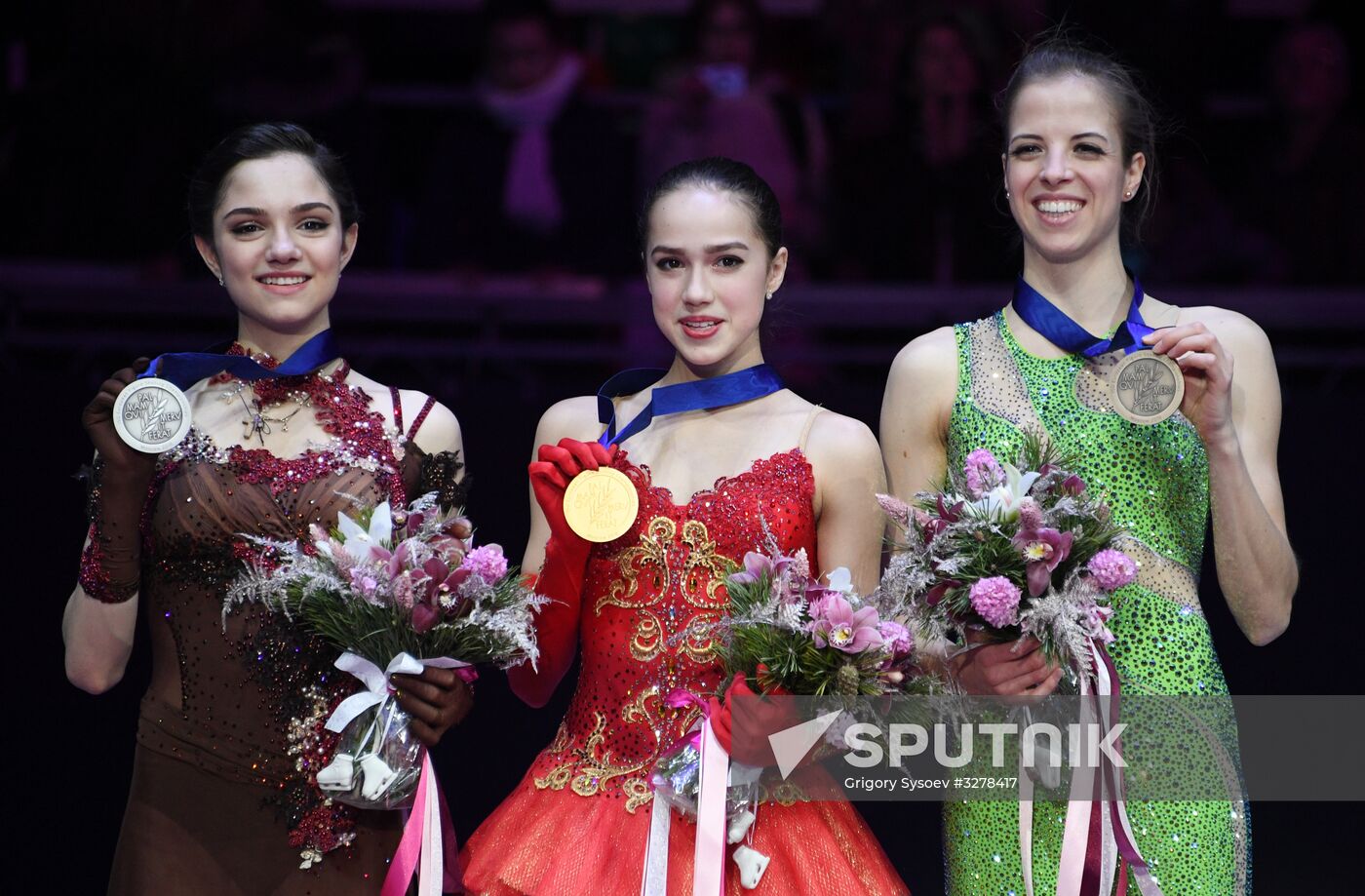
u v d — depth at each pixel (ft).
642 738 36.68
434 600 35.24
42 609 62.39
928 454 39.32
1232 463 35.73
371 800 35.83
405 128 89.04
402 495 37.91
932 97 84.99
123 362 78.07
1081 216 37.42
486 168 85.46
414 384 78.28
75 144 81.87
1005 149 38.68
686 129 86.22
